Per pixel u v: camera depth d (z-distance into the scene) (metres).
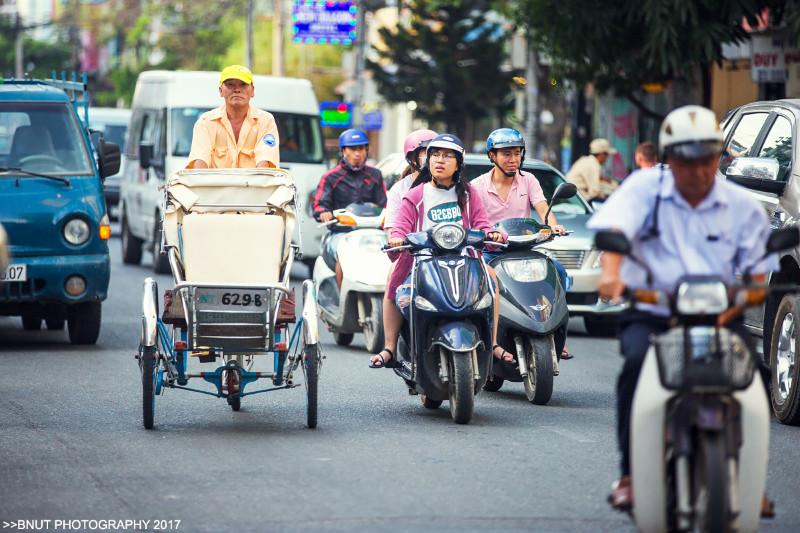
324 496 20.30
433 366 26.64
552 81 60.12
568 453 23.80
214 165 27.97
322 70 166.88
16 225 36.62
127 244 67.00
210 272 25.55
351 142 39.44
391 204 27.44
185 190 26.11
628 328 16.83
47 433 25.23
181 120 59.00
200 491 20.59
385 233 37.72
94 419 26.73
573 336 43.72
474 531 18.38
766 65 50.88
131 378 32.22
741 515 16.06
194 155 27.75
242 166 28.05
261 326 25.03
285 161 59.59
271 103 60.12
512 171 30.41
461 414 26.31
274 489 20.73
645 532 16.33
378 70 119.00
